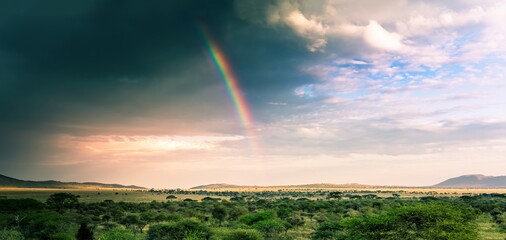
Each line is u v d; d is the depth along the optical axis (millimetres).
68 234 62781
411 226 39062
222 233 60781
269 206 144250
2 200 116375
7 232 68312
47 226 71875
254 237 54688
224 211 99625
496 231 76625
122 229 79688
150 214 91375
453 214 39344
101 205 147250
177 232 60875
